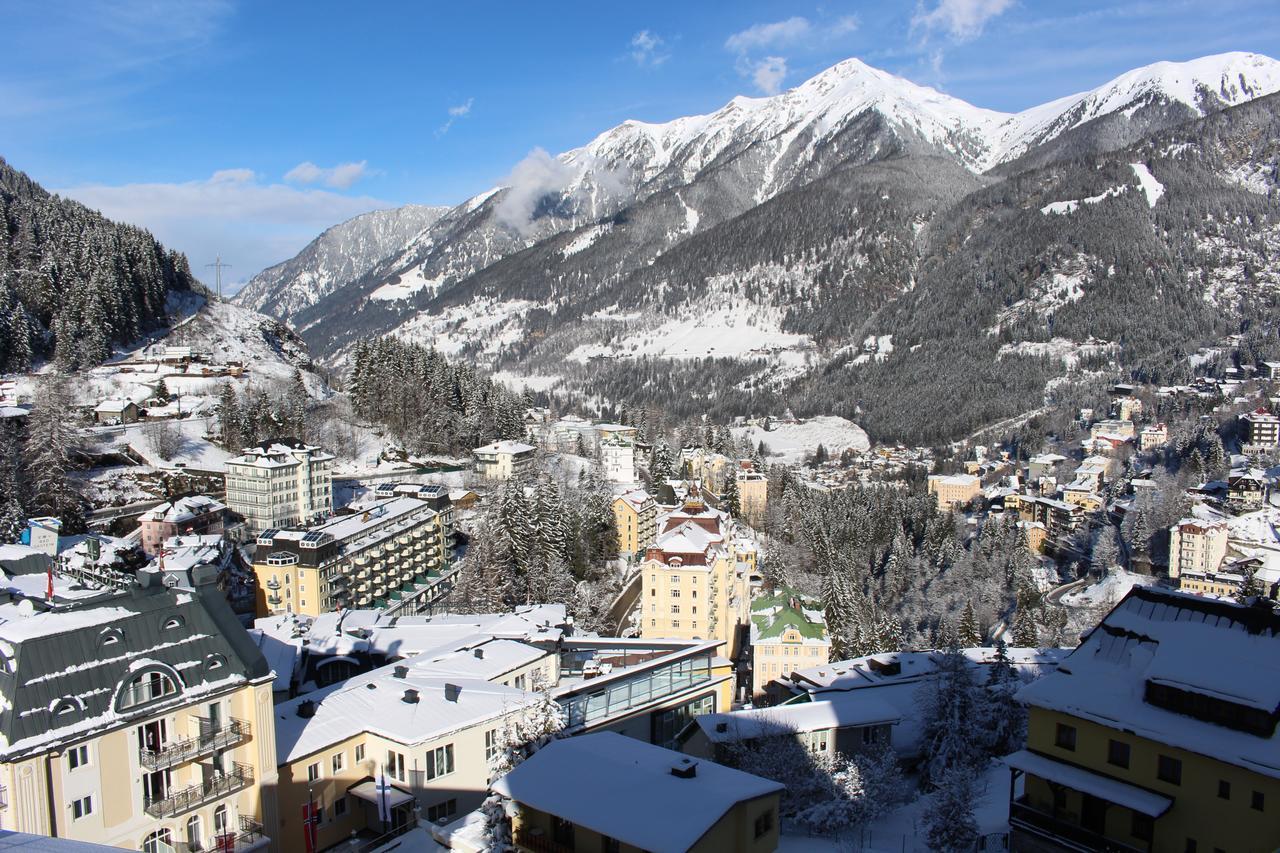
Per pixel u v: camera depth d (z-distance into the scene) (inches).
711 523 5821.9
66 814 1553.9
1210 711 1658.5
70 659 1605.6
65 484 5674.2
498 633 3223.4
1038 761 1836.9
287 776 1941.4
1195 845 1625.2
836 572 6033.5
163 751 1695.4
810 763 2583.7
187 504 5856.3
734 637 5723.4
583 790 1662.2
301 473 6432.1
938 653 3730.3
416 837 1865.2
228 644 1836.9
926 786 2778.1
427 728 2119.8
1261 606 1830.7
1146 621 1919.3
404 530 5792.3
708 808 1581.0
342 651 3024.1
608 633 5285.4
